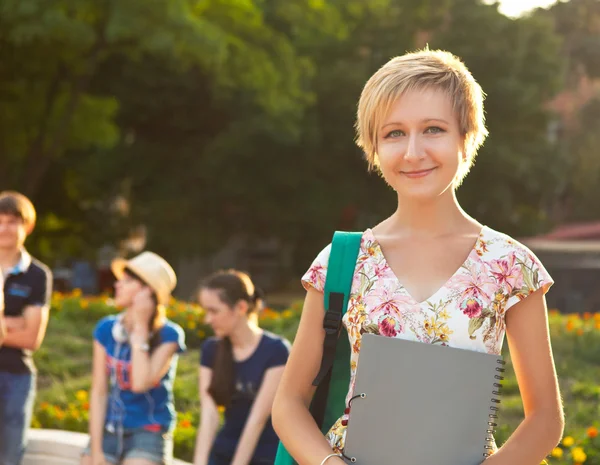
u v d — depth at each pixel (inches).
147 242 1120.2
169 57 773.9
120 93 1061.8
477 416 69.4
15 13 709.9
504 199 1091.3
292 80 911.0
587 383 304.0
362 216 1193.4
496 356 69.5
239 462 159.6
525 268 73.2
